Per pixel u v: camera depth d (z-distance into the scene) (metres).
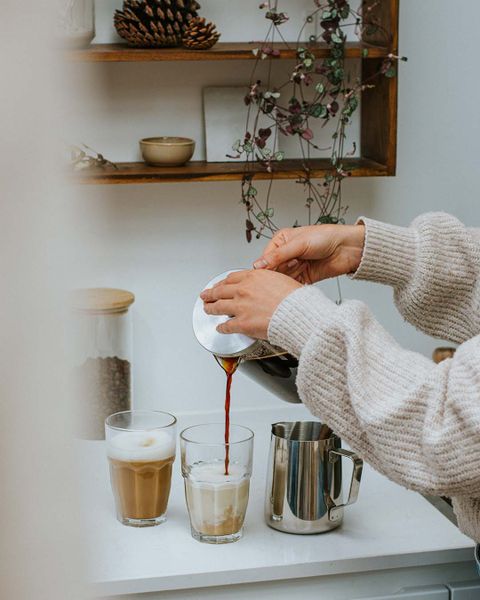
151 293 1.79
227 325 0.96
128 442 1.29
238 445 1.25
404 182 1.83
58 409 0.09
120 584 1.13
